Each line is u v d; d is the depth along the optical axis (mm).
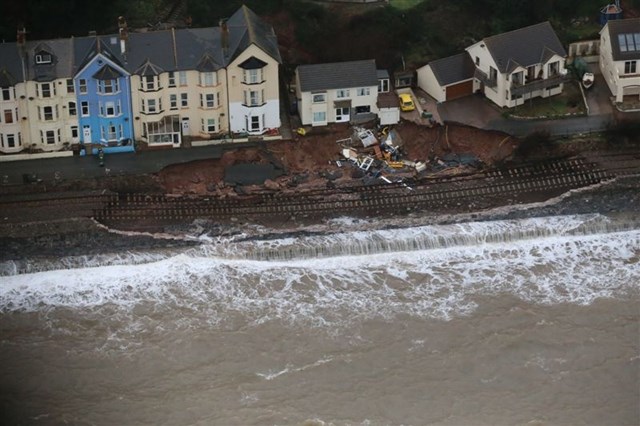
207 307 136125
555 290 138625
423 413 121812
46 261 142125
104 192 151750
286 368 127250
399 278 140875
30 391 124562
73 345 130375
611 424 120812
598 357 129000
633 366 127812
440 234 146750
